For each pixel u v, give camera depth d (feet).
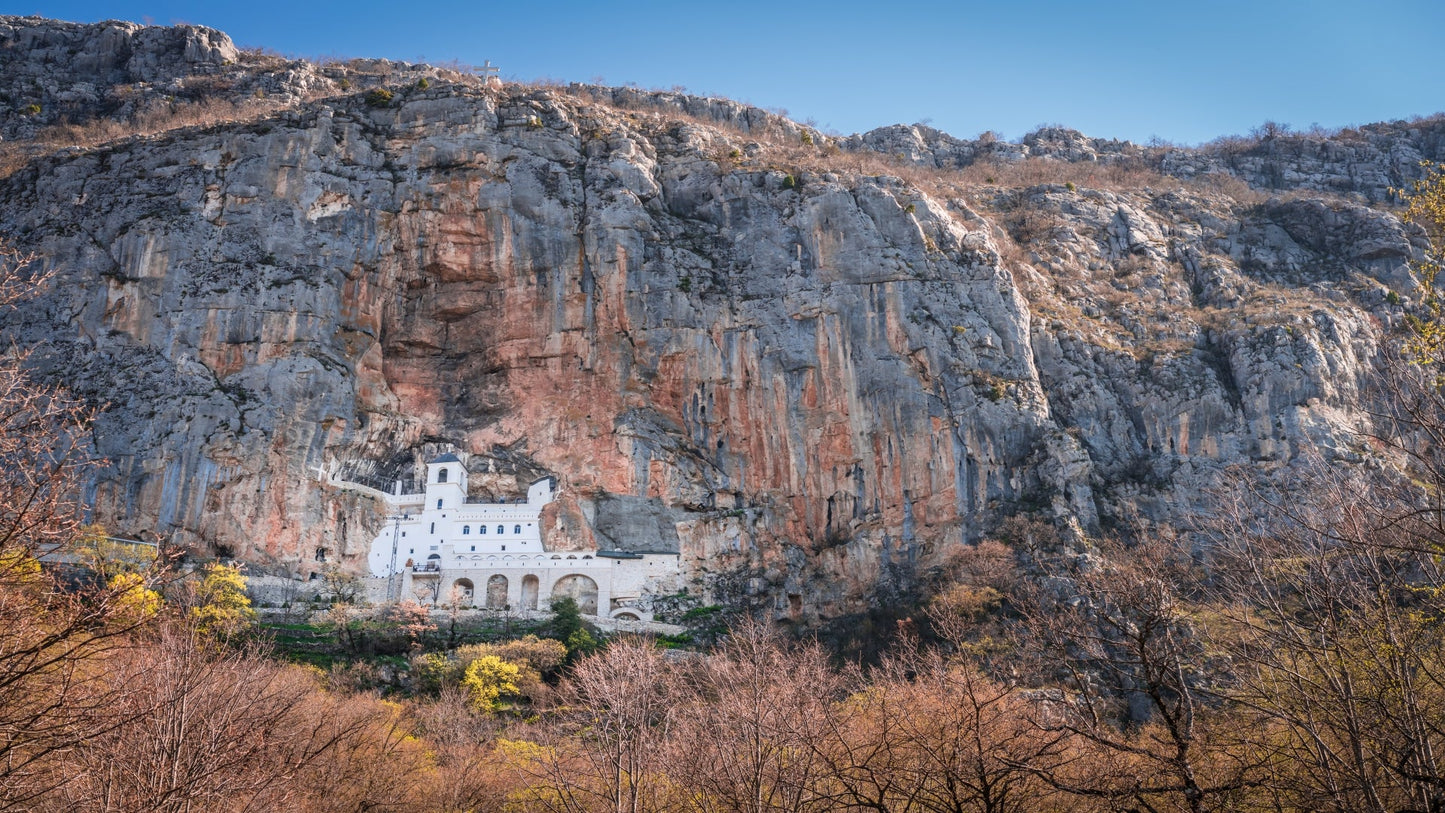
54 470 78.84
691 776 125.08
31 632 77.61
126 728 93.20
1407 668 94.17
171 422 311.47
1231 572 116.47
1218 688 112.27
